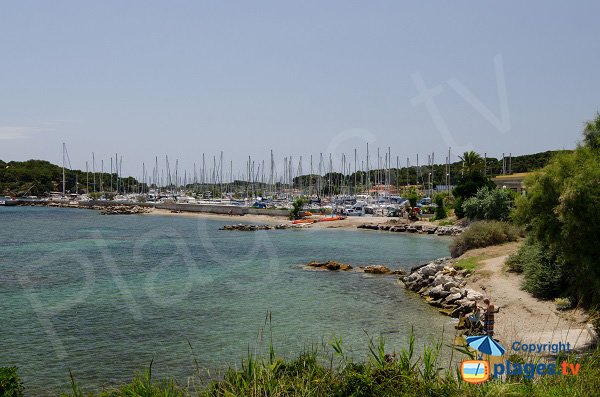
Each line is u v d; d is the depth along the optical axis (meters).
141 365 21.28
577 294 24.75
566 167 19.12
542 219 19.45
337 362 20.45
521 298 28.31
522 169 121.06
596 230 17.58
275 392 10.15
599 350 13.12
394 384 10.57
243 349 23.19
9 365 21.48
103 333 26.16
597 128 20.62
